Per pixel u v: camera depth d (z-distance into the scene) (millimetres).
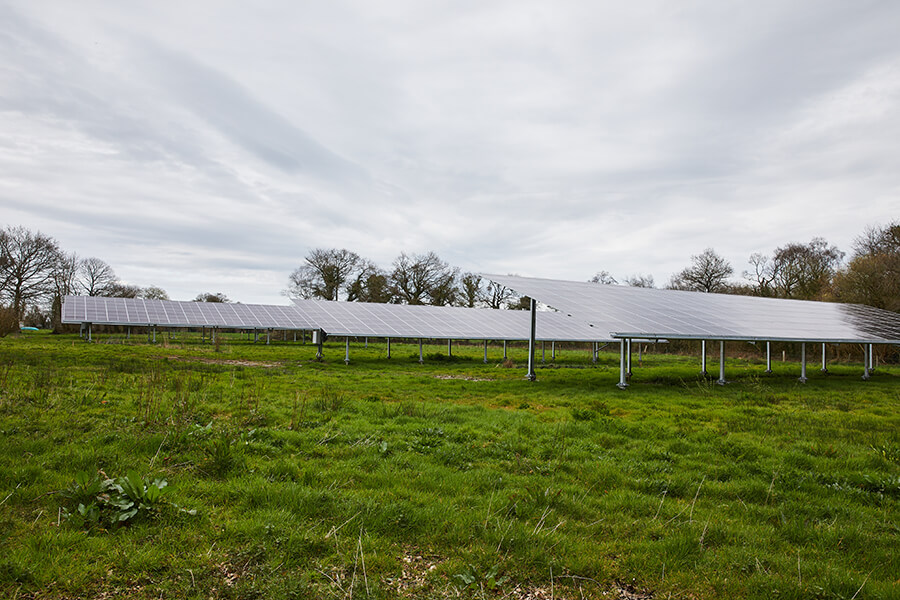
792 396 16906
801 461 8516
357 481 6766
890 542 5477
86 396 11367
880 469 8227
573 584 4488
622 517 5898
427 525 5441
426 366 25875
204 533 5039
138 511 5277
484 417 11555
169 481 6367
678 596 4375
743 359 39562
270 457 7688
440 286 76750
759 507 6410
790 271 54656
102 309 37938
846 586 4480
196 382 14867
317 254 75812
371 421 10609
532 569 4691
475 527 5387
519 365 28297
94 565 4406
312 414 10938
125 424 9109
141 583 4238
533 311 20359
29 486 5969
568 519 5797
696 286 63031
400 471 7230
